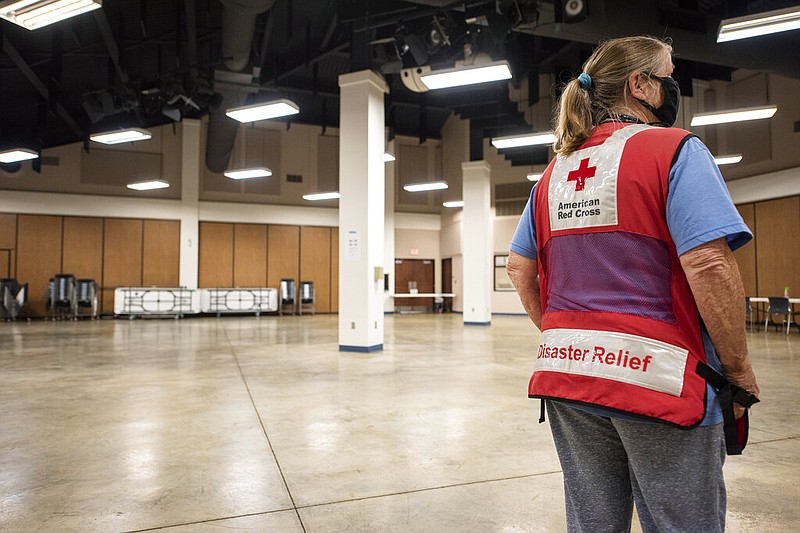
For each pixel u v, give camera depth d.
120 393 4.57
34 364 6.28
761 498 2.28
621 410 0.81
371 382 5.13
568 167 0.97
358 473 2.59
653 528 0.87
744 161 12.46
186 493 2.32
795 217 11.46
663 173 0.84
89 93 10.86
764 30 6.00
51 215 15.24
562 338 0.92
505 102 12.36
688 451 0.80
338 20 8.01
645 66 0.96
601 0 6.66
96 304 14.96
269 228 17.42
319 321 14.57
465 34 8.00
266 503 2.21
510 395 4.50
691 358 0.81
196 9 9.90
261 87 11.27
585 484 0.94
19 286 14.16
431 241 19.19
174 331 11.09
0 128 13.47
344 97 7.99
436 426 3.48
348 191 7.87
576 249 0.92
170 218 16.27
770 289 12.05
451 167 18.05
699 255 0.77
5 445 3.05
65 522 2.02
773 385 4.96
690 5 7.34
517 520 2.05
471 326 12.94
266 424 3.53
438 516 2.09
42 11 5.48
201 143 16.84
